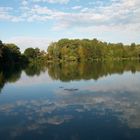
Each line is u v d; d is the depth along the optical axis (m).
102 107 29.66
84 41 166.25
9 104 32.50
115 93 38.62
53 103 32.66
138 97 35.09
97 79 57.12
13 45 147.00
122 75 65.06
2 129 22.45
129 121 23.92
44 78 62.69
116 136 20.20
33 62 165.75
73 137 20.17
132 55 181.00
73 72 76.31
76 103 32.31
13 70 92.12
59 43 159.00
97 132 21.16
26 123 24.06
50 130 21.91
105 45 175.88
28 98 36.50
